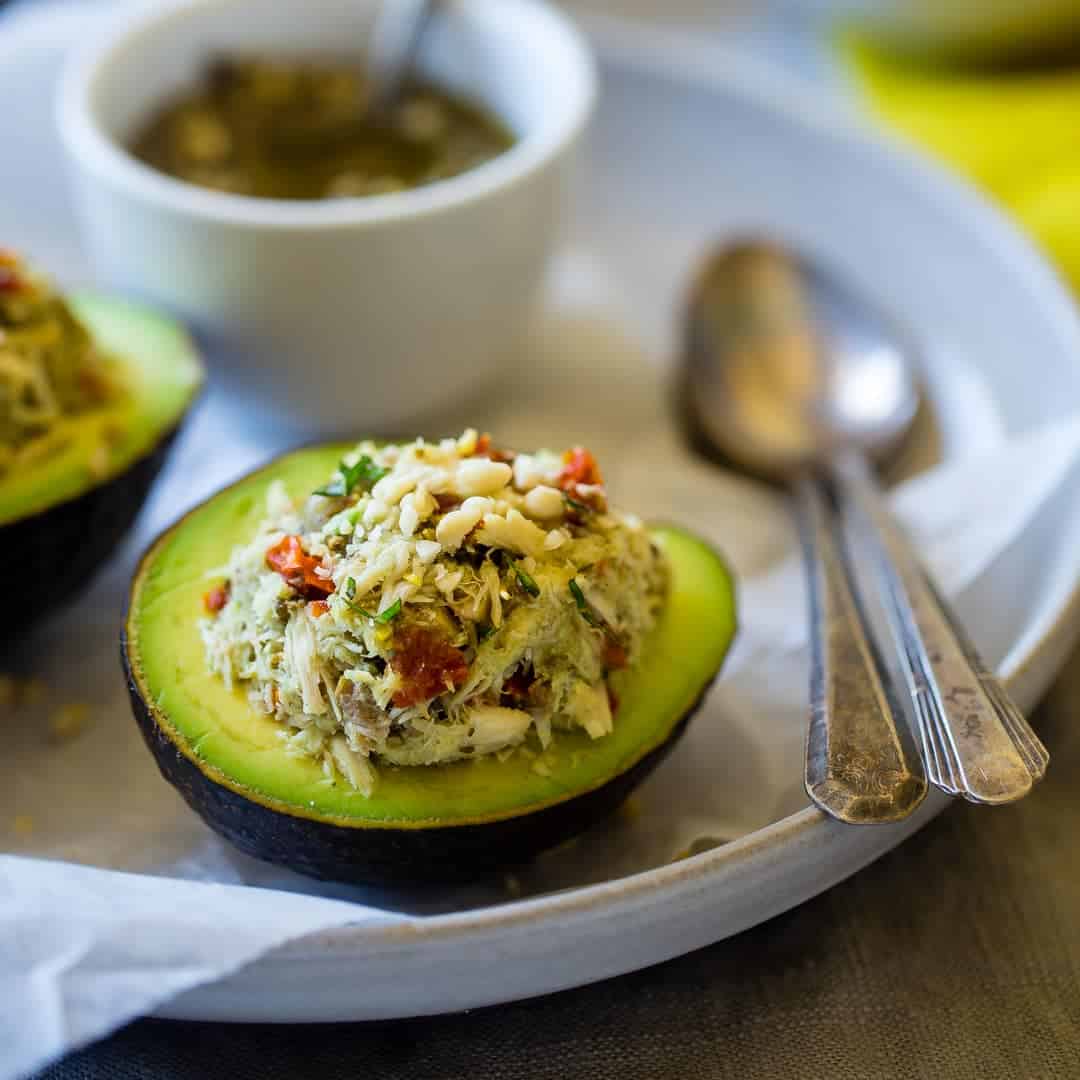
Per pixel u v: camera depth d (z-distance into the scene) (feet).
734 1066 0.96
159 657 0.99
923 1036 0.97
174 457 1.28
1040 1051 0.97
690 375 1.40
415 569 0.95
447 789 0.96
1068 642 1.06
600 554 0.98
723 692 1.11
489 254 1.27
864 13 1.70
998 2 1.62
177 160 1.36
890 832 0.96
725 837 1.04
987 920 1.03
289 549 0.98
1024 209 1.54
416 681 0.94
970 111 1.63
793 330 1.43
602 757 0.98
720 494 1.33
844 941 1.01
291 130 1.41
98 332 1.23
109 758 1.10
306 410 1.32
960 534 1.20
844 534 1.23
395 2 1.43
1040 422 1.32
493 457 1.03
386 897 1.01
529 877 1.02
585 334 1.48
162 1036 0.97
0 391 1.11
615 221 1.60
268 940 0.88
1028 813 1.08
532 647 0.97
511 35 1.39
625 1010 0.98
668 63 1.58
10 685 1.14
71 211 1.50
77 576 1.16
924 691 0.99
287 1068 0.96
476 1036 0.97
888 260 1.50
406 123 1.42
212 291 1.25
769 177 1.57
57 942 0.89
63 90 1.32
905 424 1.34
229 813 0.96
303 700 0.95
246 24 1.42
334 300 1.24
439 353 1.31
